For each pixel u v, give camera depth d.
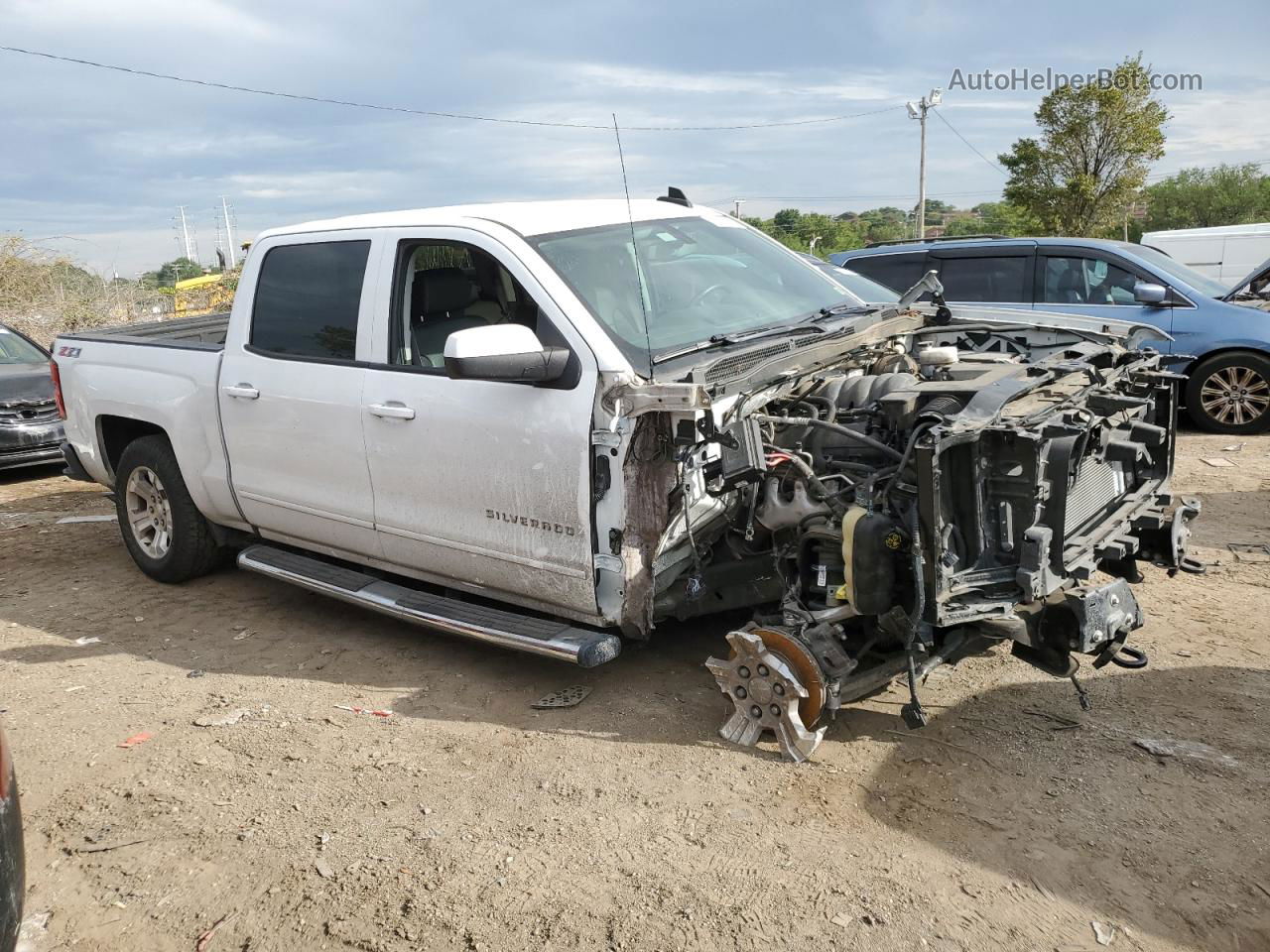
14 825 2.50
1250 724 3.69
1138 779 3.37
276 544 5.81
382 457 4.49
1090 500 3.75
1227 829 3.08
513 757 3.80
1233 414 9.06
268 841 3.34
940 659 3.72
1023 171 29.00
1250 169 50.88
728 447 3.43
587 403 3.75
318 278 4.83
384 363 4.47
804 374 3.85
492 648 4.89
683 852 3.15
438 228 4.37
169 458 5.83
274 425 4.97
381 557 4.77
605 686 4.33
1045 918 2.75
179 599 5.85
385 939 2.84
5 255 19.09
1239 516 6.31
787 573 3.82
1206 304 9.02
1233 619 4.66
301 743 4.02
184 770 3.84
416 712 4.24
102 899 3.10
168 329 6.75
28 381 9.55
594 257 4.25
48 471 10.07
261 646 5.08
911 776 3.48
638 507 3.75
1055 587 3.33
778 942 2.73
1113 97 27.06
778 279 4.86
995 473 3.33
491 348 3.57
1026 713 3.87
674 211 4.95
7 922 2.41
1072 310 9.35
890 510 3.42
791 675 3.55
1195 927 2.69
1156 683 4.05
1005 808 3.26
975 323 4.83
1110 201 27.80
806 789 3.44
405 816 3.45
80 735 4.17
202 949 2.86
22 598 5.96
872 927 2.76
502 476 4.04
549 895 2.98
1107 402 3.57
